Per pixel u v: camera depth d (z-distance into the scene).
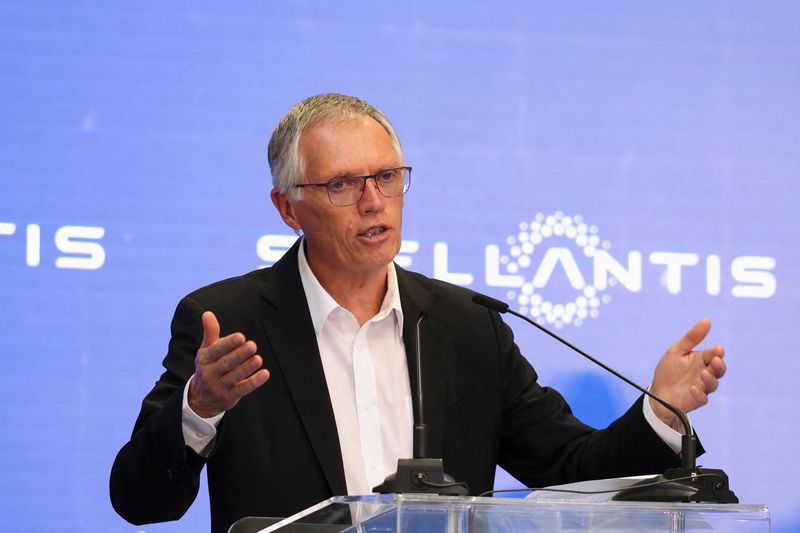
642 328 10.82
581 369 10.68
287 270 7.34
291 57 10.73
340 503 4.92
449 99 10.89
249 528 5.54
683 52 11.22
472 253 10.71
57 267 10.15
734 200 11.08
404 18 10.92
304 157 7.14
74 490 9.95
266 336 7.05
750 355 10.89
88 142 10.34
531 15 11.09
